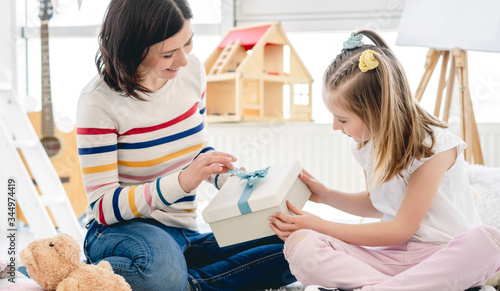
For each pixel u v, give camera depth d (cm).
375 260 115
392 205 122
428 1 203
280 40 246
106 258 110
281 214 111
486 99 254
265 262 128
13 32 263
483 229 104
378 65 114
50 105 253
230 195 120
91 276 98
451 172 118
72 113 262
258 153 259
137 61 112
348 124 120
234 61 249
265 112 254
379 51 119
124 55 111
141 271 107
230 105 252
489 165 249
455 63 202
